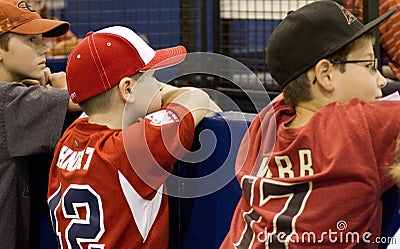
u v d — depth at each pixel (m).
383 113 2.76
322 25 2.91
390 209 2.88
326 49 2.89
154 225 3.35
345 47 2.88
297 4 4.95
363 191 2.74
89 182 3.32
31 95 3.80
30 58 4.09
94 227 3.32
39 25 4.07
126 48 3.34
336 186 2.78
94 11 6.10
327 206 2.79
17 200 3.91
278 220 2.86
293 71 2.98
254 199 2.98
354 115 2.78
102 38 3.36
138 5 5.98
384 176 2.76
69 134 3.55
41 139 3.76
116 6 6.05
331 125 2.81
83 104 3.44
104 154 3.28
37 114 3.76
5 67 4.10
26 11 4.11
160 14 5.82
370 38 2.95
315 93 2.95
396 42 5.01
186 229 3.47
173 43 5.75
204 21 5.18
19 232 3.95
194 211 3.43
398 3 4.92
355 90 2.91
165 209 3.41
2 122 3.82
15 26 4.03
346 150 2.74
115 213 3.29
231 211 3.29
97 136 3.36
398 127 2.74
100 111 3.39
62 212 3.45
